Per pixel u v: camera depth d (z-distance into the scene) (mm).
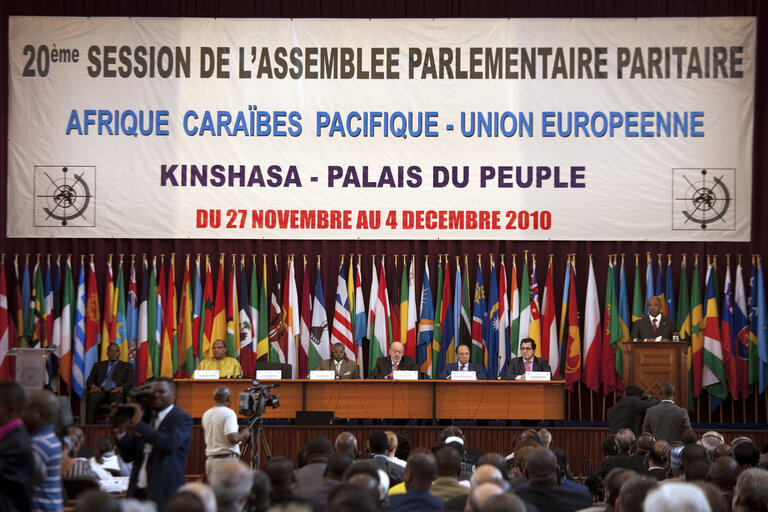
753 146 14953
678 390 12711
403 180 15164
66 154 15148
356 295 14984
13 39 15172
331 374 12820
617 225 15000
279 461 5195
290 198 15180
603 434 12547
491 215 15086
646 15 15219
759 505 5098
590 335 14750
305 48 15266
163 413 7156
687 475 6176
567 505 5781
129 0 15367
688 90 15047
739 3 15203
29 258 15141
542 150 15109
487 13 15352
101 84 15211
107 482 8008
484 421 13578
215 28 15273
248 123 15219
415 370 13578
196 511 3477
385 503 5191
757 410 14719
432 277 15188
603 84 15133
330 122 15219
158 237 15102
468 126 15172
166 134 15195
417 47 15258
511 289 15039
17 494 4812
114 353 14188
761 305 14594
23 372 12281
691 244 15109
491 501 3516
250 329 14852
